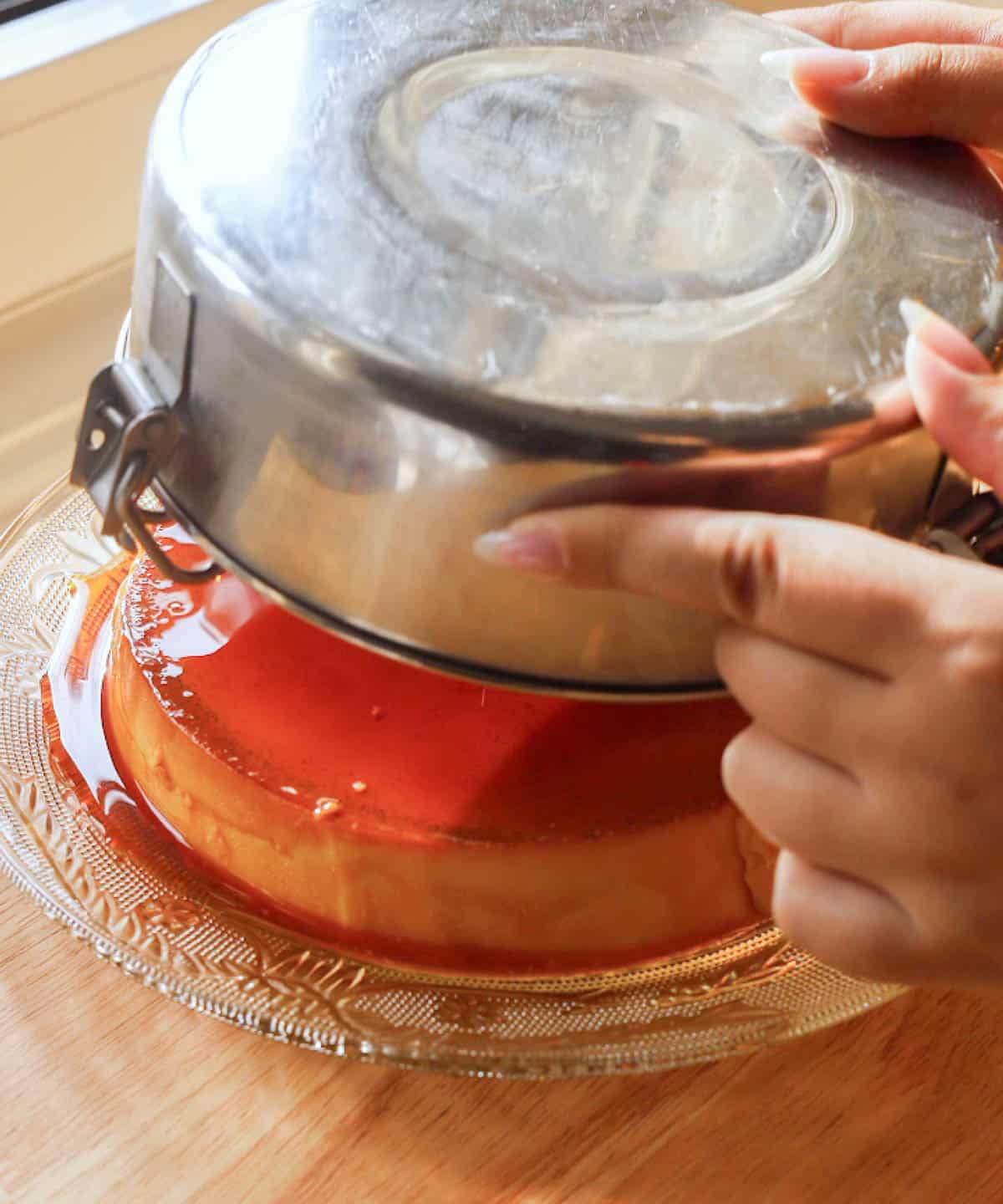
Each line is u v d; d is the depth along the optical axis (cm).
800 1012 44
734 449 34
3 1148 42
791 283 37
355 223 36
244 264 35
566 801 45
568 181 39
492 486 34
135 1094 44
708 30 47
